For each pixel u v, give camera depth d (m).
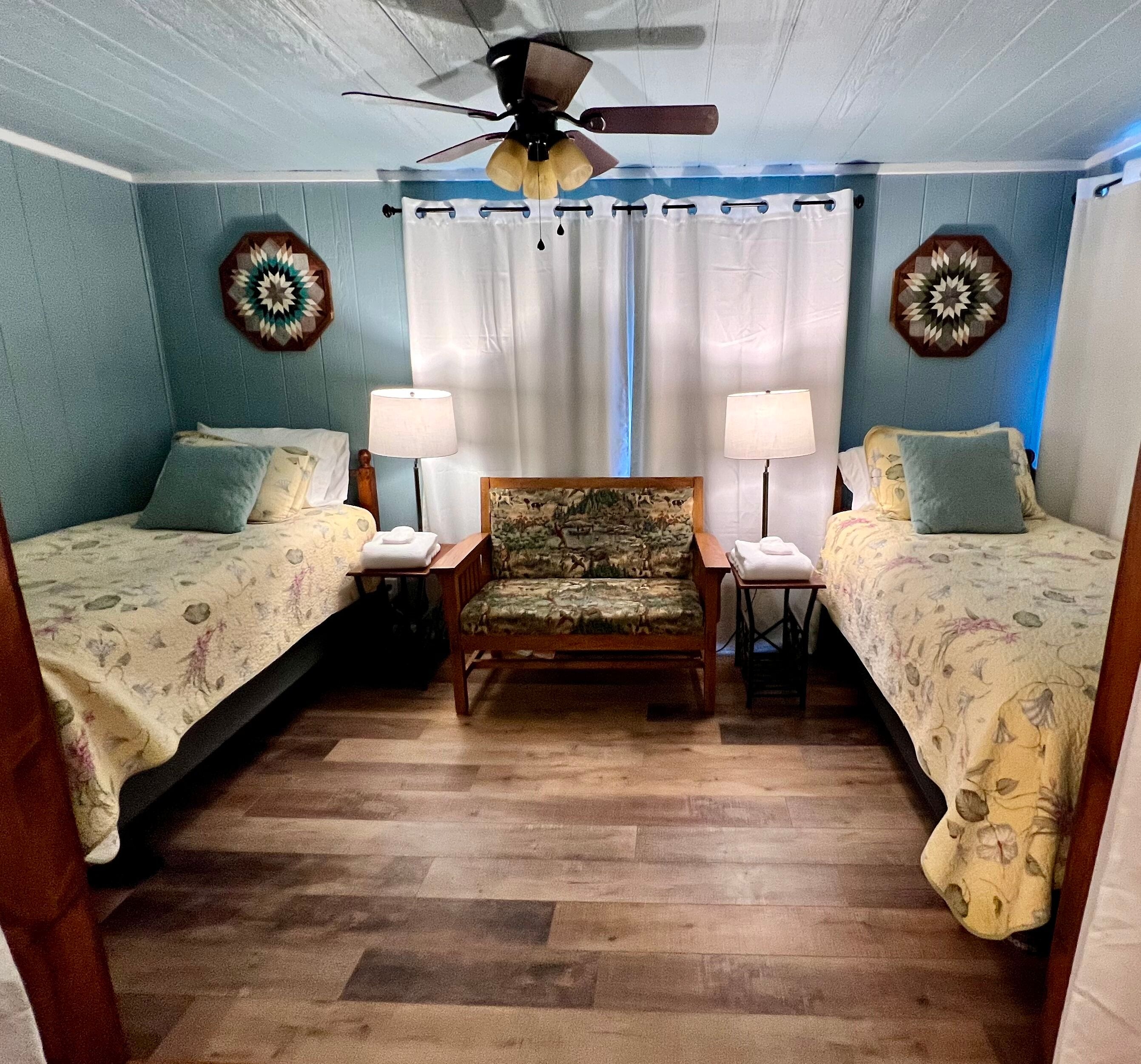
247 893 1.71
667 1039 1.30
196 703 1.86
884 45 1.84
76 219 2.77
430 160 2.11
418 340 3.06
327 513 2.86
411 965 1.48
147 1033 1.34
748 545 2.71
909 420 3.09
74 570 2.05
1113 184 2.60
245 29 1.74
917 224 2.93
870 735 2.41
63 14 1.66
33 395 2.61
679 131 1.84
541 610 2.51
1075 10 1.65
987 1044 1.28
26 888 1.04
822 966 1.46
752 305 2.96
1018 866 1.29
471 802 2.07
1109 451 2.56
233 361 3.24
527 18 1.69
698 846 1.85
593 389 3.06
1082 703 1.29
